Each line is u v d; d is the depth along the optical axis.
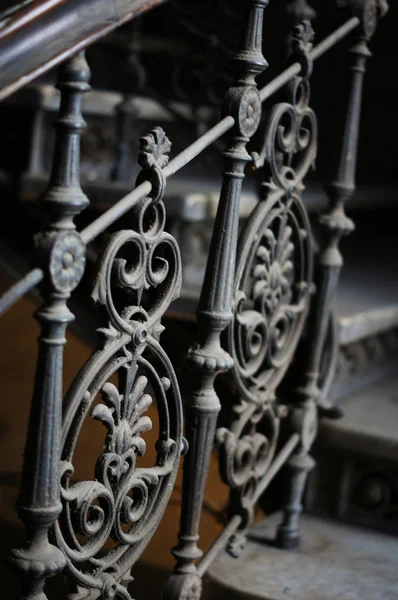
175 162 1.53
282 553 2.04
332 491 2.19
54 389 1.39
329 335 2.16
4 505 2.56
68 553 1.48
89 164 2.79
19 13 1.31
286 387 2.15
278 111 1.78
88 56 3.13
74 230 1.38
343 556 2.04
